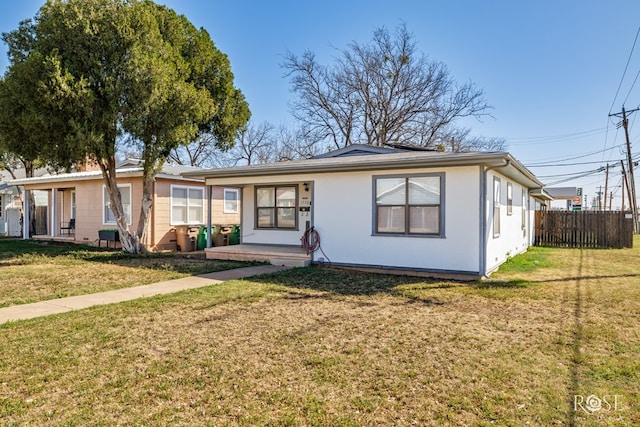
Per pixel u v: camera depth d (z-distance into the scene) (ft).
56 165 39.34
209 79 43.91
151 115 36.14
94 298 20.65
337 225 31.01
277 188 40.04
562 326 15.90
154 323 16.08
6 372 11.34
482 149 87.86
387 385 10.69
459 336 14.62
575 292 22.22
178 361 12.19
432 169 27.32
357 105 87.20
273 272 28.89
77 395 10.02
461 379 11.05
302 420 8.96
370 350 13.21
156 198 46.11
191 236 47.21
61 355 12.60
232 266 31.71
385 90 86.33
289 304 19.27
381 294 21.59
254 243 41.37
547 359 12.48
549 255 42.11
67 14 33.27
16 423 8.70
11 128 33.81
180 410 9.34
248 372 11.46
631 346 13.61
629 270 30.81
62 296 21.07
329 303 19.52
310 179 32.19
